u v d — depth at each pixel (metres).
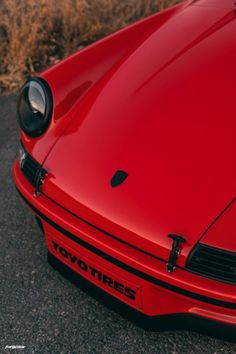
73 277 2.55
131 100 2.46
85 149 2.32
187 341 2.43
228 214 1.93
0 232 3.13
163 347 2.42
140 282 2.13
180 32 2.80
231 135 2.16
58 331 2.55
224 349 2.38
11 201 3.35
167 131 2.25
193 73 2.47
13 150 3.83
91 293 2.50
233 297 1.88
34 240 3.06
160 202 2.04
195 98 2.35
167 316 2.23
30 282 2.81
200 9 2.97
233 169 2.06
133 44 2.95
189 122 2.26
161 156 2.17
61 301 2.69
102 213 2.12
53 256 2.64
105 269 2.25
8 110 4.31
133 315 2.37
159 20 3.13
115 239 2.10
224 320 2.04
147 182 2.10
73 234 2.22
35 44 4.83
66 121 2.51
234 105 2.27
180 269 1.96
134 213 2.05
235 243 1.86
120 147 2.26
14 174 2.58
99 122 2.42
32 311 2.65
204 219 1.95
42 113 2.51
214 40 2.64
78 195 2.21
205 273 1.91
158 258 2.00
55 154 2.38
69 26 5.07
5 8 5.28
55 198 2.30
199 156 2.12
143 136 2.27
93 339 2.49
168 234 1.96
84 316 2.60
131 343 2.46
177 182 2.07
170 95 2.40
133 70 2.66
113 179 2.16
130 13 5.23
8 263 2.93
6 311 2.66
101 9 5.19
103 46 2.88
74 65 2.72
